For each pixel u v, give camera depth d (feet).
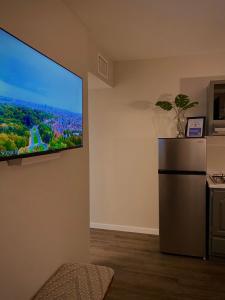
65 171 6.63
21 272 4.78
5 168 4.33
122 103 11.80
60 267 6.15
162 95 11.28
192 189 9.16
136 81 11.57
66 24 6.66
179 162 9.20
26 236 4.94
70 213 6.93
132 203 11.95
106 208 12.31
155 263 8.97
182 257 9.41
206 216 9.31
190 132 10.45
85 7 6.79
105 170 12.23
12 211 4.51
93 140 12.30
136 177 11.85
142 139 11.66
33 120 4.61
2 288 4.27
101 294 4.99
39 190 5.40
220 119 9.52
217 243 9.02
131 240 11.00
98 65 9.75
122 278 8.02
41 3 5.43
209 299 6.99
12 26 4.49
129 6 6.75
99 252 9.84
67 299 4.82
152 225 11.74
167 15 7.27
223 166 10.75
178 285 7.64
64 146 5.89
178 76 11.07
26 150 4.40
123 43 9.46
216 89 9.54
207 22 7.73
